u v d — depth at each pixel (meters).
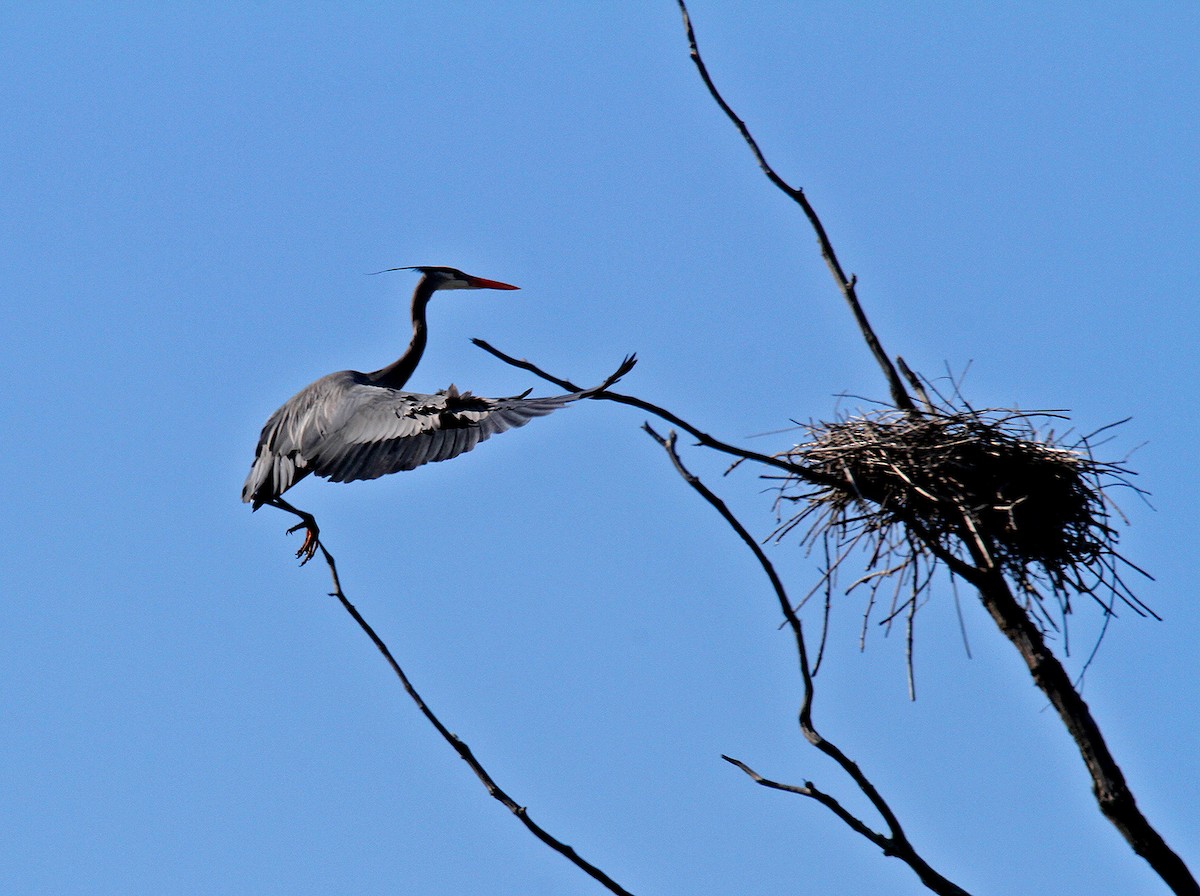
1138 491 13.99
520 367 13.11
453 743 9.64
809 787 9.36
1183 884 11.28
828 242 14.66
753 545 9.43
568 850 9.35
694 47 14.30
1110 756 11.87
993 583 12.54
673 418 12.14
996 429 13.98
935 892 9.19
